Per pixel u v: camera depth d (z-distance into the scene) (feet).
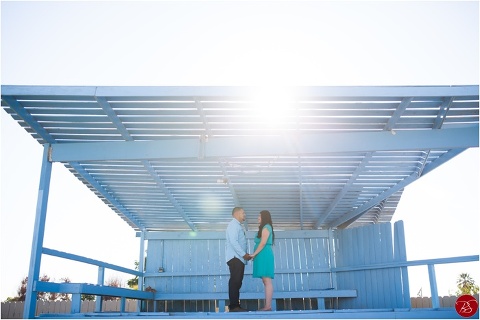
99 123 19.90
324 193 29.35
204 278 35.55
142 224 36.11
